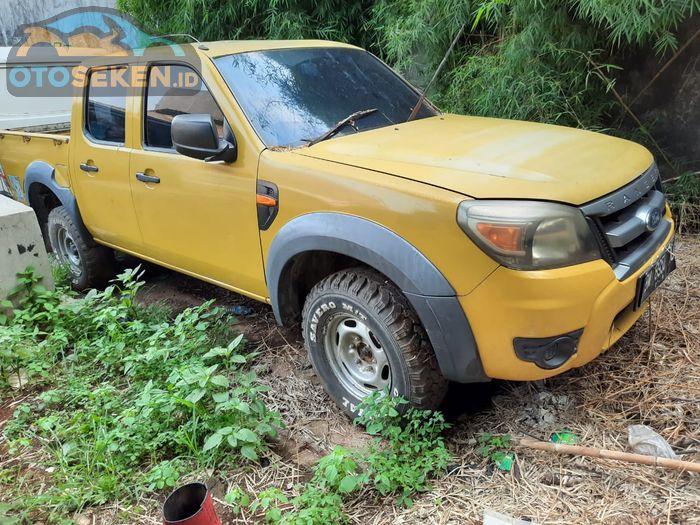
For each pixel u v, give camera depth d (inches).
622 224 95.8
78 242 178.1
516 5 181.8
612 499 88.0
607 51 192.9
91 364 138.6
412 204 92.8
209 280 140.6
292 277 117.4
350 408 113.3
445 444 106.3
